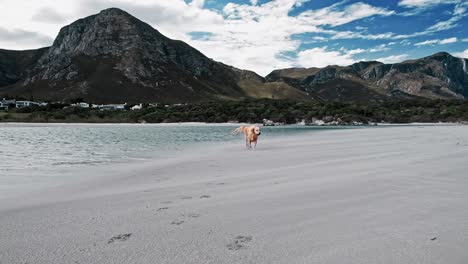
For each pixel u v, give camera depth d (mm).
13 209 5586
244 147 18672
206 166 10898
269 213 5082
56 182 8289
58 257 3566
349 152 14125
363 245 3758
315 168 9680
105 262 3426
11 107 130250
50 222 4789
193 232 4281
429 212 4957
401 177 7754
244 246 3801
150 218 4926
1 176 9219
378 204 5457
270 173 9016
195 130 51812
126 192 6957
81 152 16109
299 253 3588
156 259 3480
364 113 104562
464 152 12594
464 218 4652
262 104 108812
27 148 18281
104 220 4855
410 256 3449
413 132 34406
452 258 3393
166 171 9953
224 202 5828
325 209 5234
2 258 3555
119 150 17219
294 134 35062
